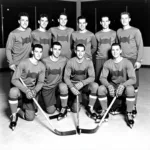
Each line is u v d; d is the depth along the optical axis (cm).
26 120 318
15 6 729
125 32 340
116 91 296
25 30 338
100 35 357
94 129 275
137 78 345
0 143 249
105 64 321
